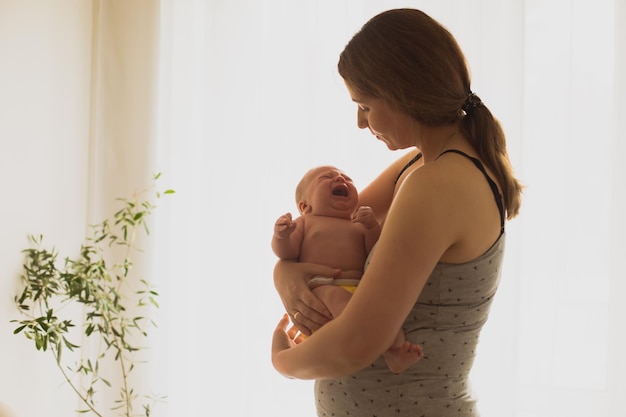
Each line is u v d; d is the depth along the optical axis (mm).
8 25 2371
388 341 1251
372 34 1367
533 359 2891
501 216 1377
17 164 2438
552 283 2867
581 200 2848
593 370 2854
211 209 3041
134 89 2963
